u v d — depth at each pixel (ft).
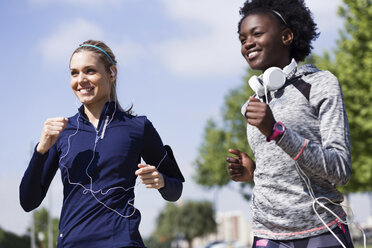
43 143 8.98
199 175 111.24
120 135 9.39
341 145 8.41
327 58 59.52
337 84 8.91
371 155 57.16
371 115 53.83
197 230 207.82
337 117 8.63
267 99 9.48
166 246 200.44
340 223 8.91
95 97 9.66
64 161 9.30
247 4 11.00
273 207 9.03
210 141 110.52
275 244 9.16
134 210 9.16
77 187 9.05
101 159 9.12
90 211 8.87
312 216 8.78
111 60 10.01
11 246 74.33
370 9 53.62
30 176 9.11
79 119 9.61
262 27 9.77
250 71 79.87
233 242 135.74
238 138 92.68
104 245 8.68
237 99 92.79
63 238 8.90
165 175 9.88
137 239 8.95
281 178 8.99
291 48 10.31
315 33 10.47
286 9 10.07
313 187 8.88
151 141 9.89
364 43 54.80
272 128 8.13
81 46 9.90
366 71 53.98
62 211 9.17
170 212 210.38
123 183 9.14
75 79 9.70
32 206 9.55
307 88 9.03
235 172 11.28
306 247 8.82
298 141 8.05
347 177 8.32
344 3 55.36
